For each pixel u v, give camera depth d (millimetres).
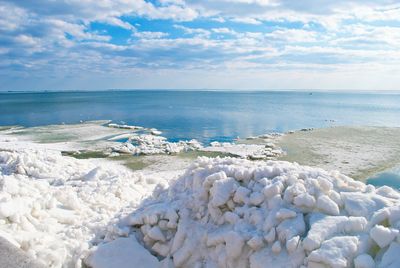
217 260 4766
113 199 8188
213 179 5625
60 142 22422
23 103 72062
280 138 23328
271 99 93812
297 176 5395
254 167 5891
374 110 50500
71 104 67812
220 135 26141
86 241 5672
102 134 26078
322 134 24625
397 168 14703
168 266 5043
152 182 10445
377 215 4328
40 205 6789
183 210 5594
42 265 4695
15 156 12820
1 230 5469
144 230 5633
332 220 4398
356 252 3941
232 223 5055
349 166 15258
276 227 4594
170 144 20906
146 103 70938
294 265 4117
